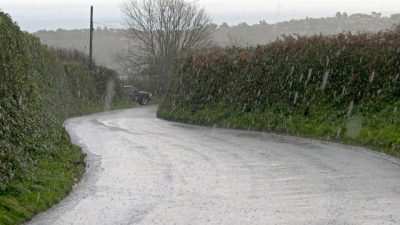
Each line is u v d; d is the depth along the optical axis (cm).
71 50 5806
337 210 835
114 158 1477
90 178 1179
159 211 854
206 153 1530
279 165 1285
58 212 866
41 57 2422
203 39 6588
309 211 833
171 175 1188
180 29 6581
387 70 1983
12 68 1376
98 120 3080
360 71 2067
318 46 2308
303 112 2147
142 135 2088
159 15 6612
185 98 3166
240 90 2622
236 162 1352
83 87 4612
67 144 1625
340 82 2114
